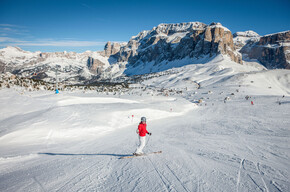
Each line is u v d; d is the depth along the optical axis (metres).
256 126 20.30
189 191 4.30
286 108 41.44
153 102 69.69
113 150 10.27
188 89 144.88
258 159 7.07
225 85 132.62
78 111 30.84
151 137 15.48
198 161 6.72
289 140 11.54
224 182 4.82
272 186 4.58
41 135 18.52
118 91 111.94
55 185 4.82
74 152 10.65
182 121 34.59
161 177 5.16
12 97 36.84
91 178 5.29
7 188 4.67
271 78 144.88
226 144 10.66
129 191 4.34
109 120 29.62
